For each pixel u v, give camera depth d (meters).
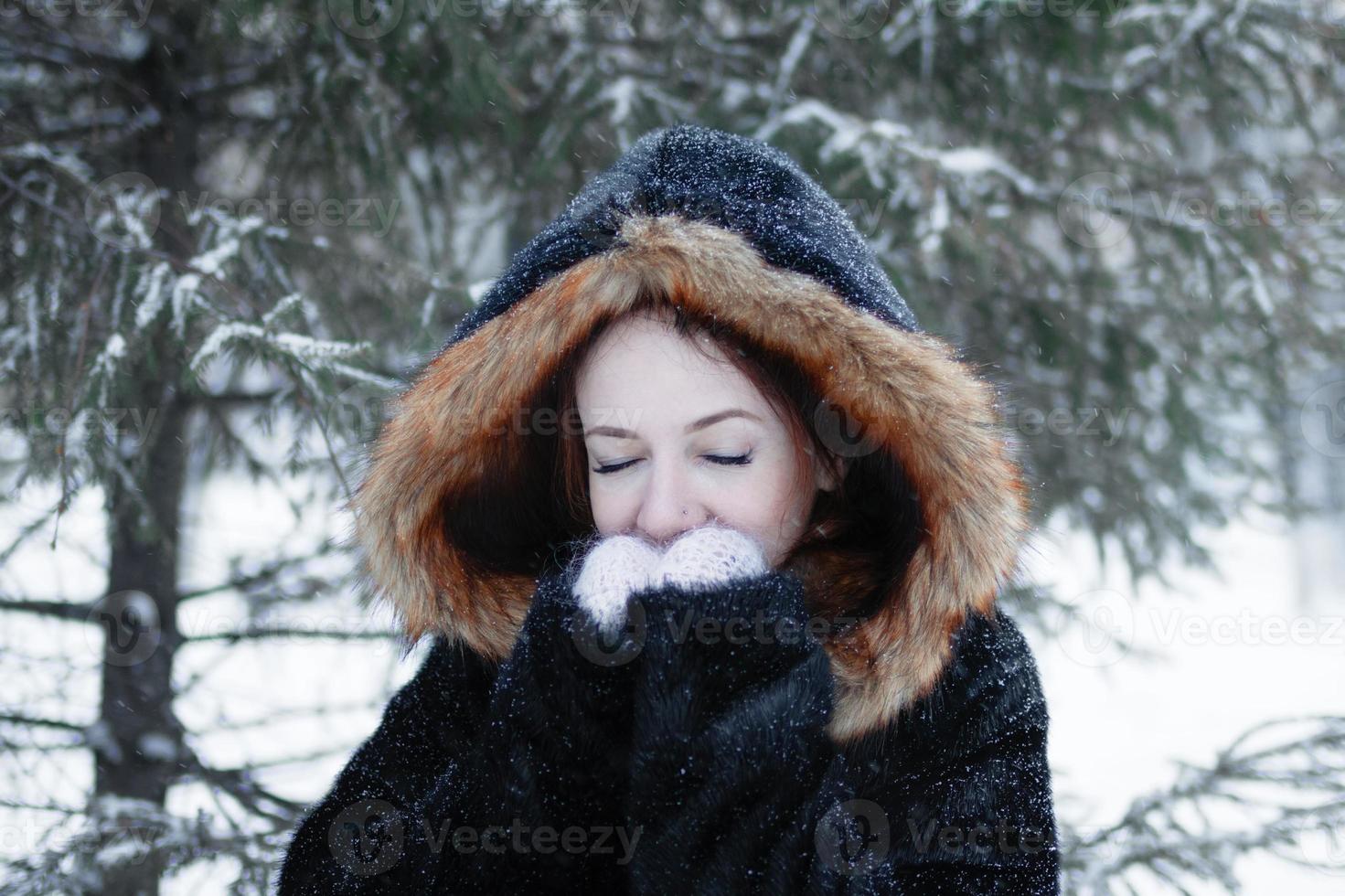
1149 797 2.44
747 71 2.78
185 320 2.14
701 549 1.22
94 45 2.65
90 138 2.62
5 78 2.61
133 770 2.57
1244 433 3.24
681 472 1.26
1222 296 2.75
